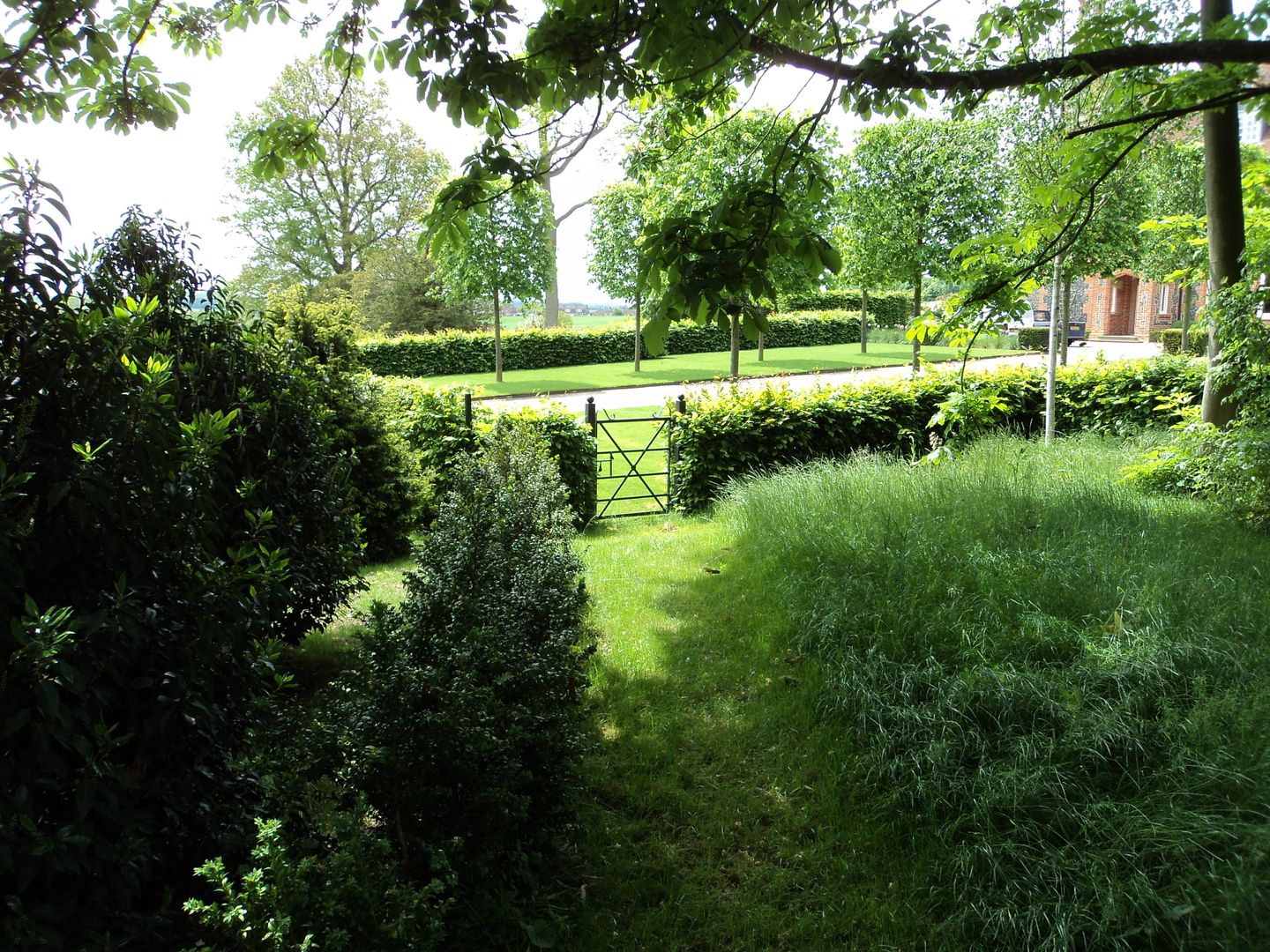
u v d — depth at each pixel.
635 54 3.35
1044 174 7.70
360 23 4.13
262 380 3.83
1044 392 9.89
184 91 4.40
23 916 1.62
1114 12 5.83
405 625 2.49
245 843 2.06
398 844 2.15
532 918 2.27
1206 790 2.38
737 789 3.00
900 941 2.26
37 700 1.67
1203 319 6.18
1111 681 2.93
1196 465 5.82
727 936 2.32
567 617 3.04
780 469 7.76
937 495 5.28
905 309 35.06
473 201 3.49
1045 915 2.17
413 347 23.59
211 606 2.21
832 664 3.60
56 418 2.10
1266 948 1.87
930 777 2.74
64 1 3.75
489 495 4.18
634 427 13.46
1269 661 2.89
